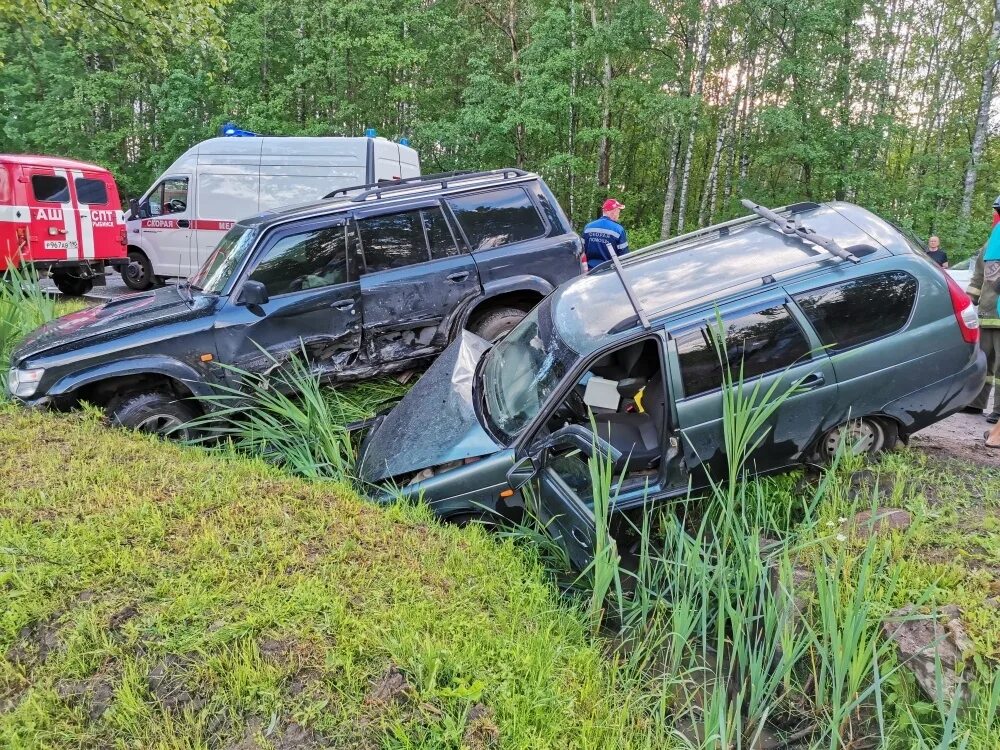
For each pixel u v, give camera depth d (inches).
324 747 82.8
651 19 683.4
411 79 838.5
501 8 869.8
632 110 810.8
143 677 90.4
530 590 123.6
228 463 162.7
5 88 920.9
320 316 215.5
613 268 177.0
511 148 762.2
